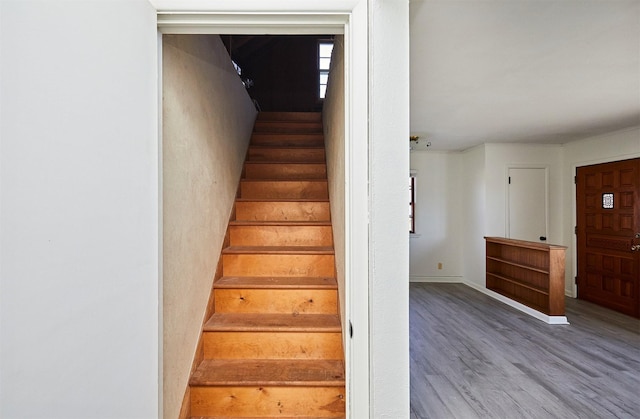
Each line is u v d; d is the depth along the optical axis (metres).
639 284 3.73
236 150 2.67
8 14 0.52
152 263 0.98
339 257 1.80
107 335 0.75
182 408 1.43
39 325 0.57
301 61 5.38
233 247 2.29
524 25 1.65
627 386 2.27
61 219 0.62
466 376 2.39
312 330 1.71
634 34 1.73
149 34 0.97
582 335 3.20
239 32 1.14
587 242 4.43
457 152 5.50
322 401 1.52
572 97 2.75
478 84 2.44
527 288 4.07
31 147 0.55
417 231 5.50
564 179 4.82
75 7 0.66
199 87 1.73
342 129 1.66
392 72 0.94
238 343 1.72
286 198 2.77
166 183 1.31
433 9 1.50
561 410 2.00
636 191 3.79
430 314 3.83
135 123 0.89
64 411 0.62
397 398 0.95
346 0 1.00
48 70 0.59
